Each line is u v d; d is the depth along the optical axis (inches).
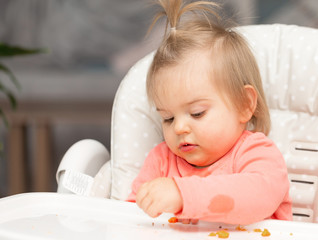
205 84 29.9
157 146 36.4
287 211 31.4
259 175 27.5
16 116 106.0
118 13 117.1
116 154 38.6
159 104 31.0
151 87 31.9
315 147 36.4
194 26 32.9
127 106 39.3
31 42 118.8
